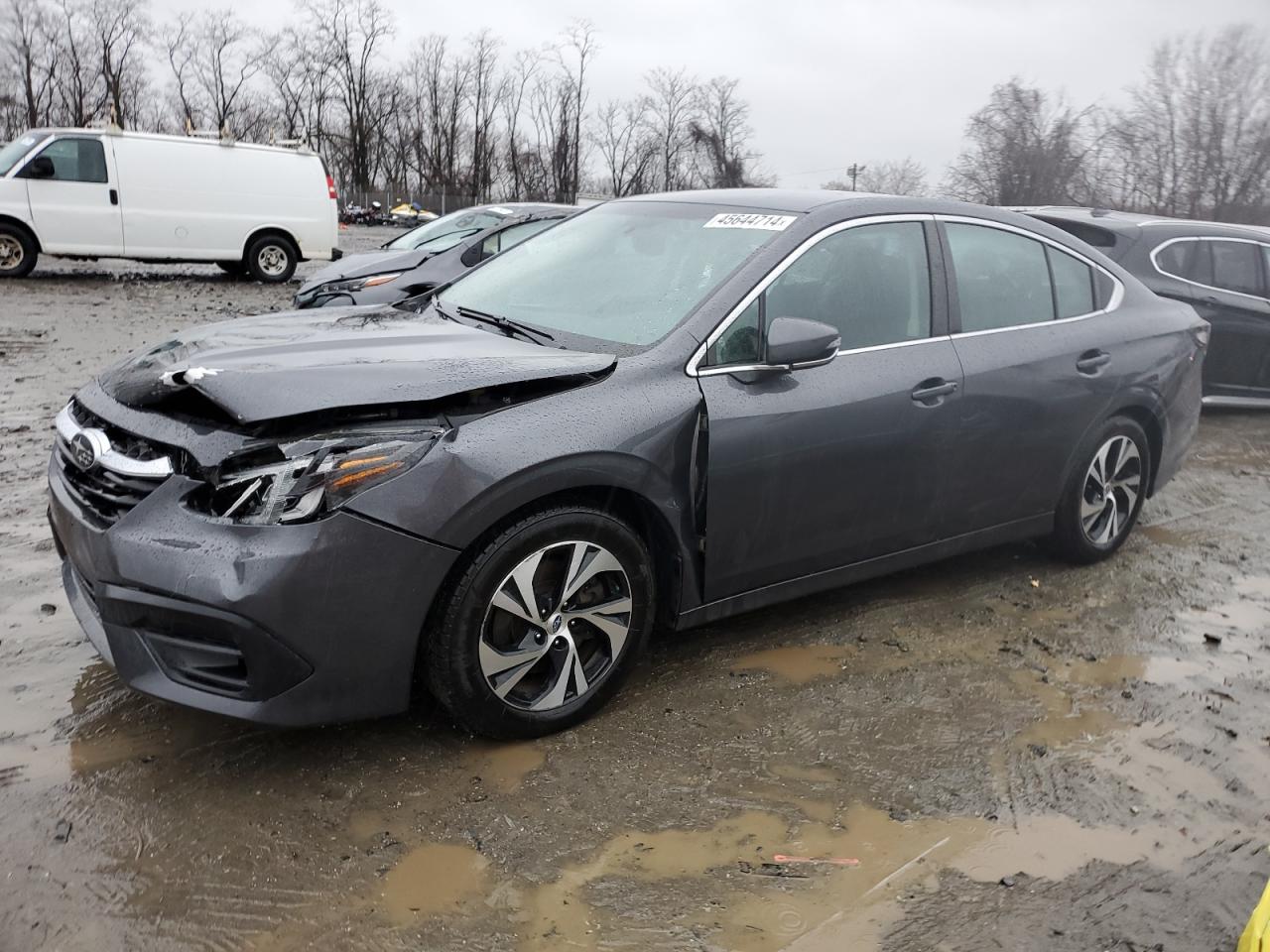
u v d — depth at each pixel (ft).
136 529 8.93
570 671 10.36
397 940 7.63
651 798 9.51
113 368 11.12
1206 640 13.61
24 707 10.40
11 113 231.30
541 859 8.60
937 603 14.39
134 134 49.08
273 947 7.52
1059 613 14.28
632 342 11.21
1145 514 19.16
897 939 7.93
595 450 9.90
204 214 50.80
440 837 8.79
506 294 13.19
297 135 256.52
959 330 13.26
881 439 12.13
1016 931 8.09
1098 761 10.59
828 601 14.26
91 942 7.44
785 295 11.73
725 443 10.84
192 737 10.04
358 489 8.83
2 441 19.97
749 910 8.14
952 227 13.66
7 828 8.56
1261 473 22.62
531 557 9.81
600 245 13.46
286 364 9.73
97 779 9.29
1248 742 11.13
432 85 245.45
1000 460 13.67
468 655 9.59
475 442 9.37
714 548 11.11
